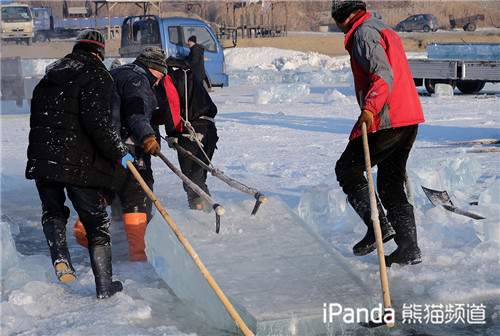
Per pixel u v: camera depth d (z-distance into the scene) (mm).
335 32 69188
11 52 39969
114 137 3809
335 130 12672
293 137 11680
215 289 3248
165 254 3971
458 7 72312
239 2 56812
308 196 5547
